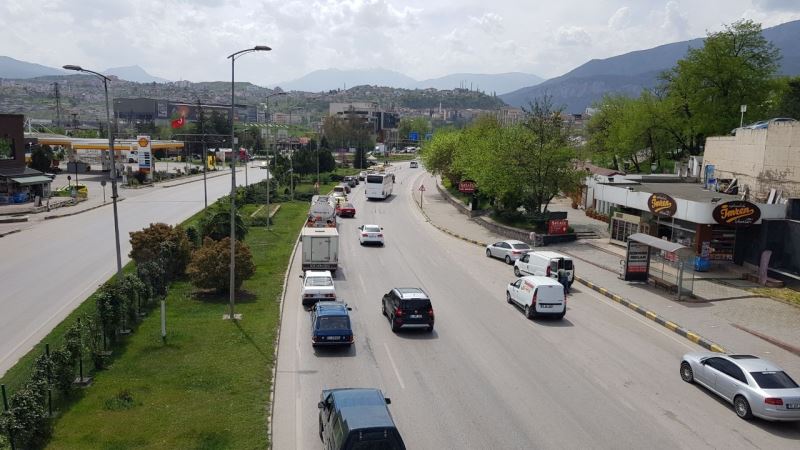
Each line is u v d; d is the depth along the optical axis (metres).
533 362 20.41
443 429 15.24
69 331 17.75
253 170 114.19
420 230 53.19
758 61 58.94
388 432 11.66
